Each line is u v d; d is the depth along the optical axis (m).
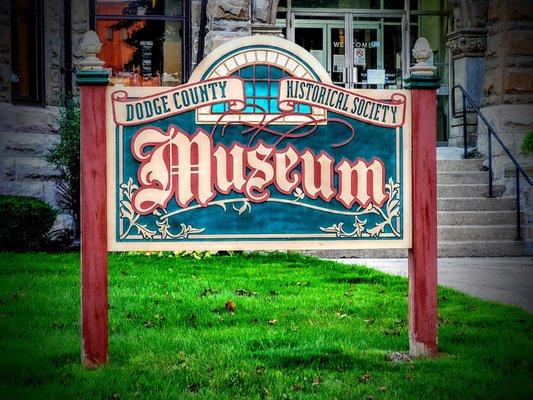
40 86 14.32
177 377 5.09
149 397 4.63
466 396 4.68
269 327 6.59
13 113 13.69
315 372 5.24
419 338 5.61
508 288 9.21
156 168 5.43
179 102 5.46
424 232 5.61
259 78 5.56
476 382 5.02
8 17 13.64
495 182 14.60
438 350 5.84
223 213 5.50
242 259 11.41
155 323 6.79
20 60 14.16
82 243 5.29
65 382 4.94
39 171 13.87
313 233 5.57
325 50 18.27
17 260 10.28
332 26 18.25
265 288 8.62
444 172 14.54
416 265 5.60
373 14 18.25
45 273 9.30
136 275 9.53
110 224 5.38
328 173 5.59
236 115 5.51
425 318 5.61
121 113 5.39
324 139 5.59
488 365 5.42
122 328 6.56
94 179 5.29
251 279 9.27
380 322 6.90
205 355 5.63
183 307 7.44
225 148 5.50
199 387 4.93
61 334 6.28
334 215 5.59
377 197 5.62
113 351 5.73
